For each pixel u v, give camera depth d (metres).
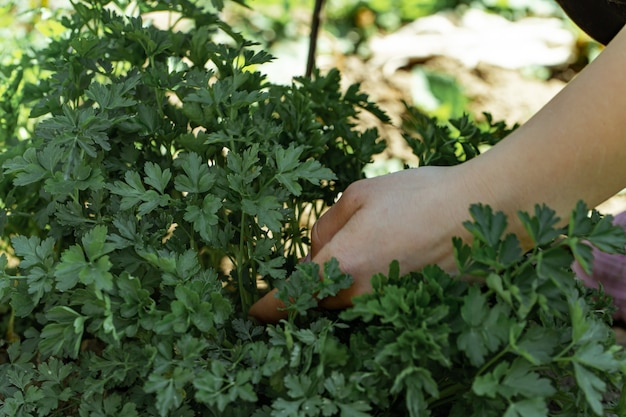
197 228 1.05
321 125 1.32
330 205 1.41
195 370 0.98
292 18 2.85
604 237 0.88
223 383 0.96
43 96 1.45
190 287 0.99
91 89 1.17
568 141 0.92
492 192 0.96
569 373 0.94
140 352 1.03
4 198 1.41
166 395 0.92
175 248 1.13
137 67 1.35
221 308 1.00
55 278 1.04
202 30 1.30
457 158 1.36
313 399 0.93
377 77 2.61
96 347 1.36
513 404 0.88
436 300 0.94
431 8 2.95
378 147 1.39
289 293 1.03
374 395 0.93
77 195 1.12
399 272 1.02
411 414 0.88
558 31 2.85
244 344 1.07
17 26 2.06
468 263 0.94
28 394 1.07
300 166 1.11
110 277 0.95
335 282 1.00
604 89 0.90
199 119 1.19
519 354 0.89
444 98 2.50
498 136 1.42
